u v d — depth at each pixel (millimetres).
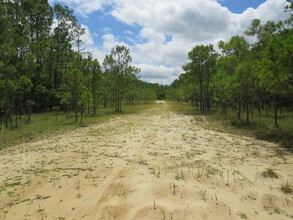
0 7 16047
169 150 6867
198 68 24734
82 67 21125
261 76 8180
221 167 5000
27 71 17312
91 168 5234
